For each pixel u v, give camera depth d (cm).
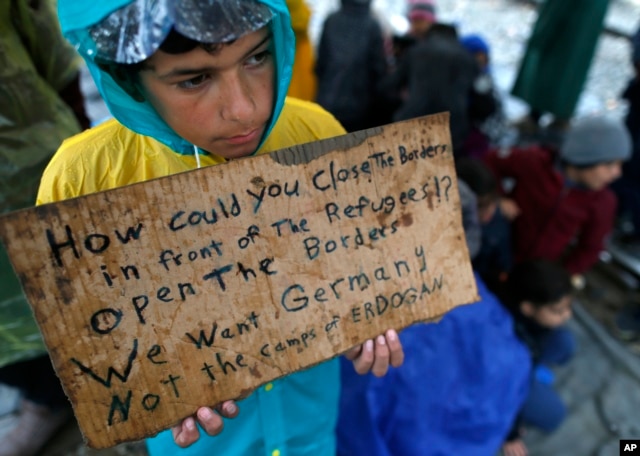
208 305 69
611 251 253
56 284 61
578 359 200
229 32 56
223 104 63
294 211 72
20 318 120
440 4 595
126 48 56
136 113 68
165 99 63
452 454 147
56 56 126
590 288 238
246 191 69
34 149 113
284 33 66
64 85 134
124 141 77
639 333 213
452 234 84
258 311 73
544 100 332
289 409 101
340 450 152
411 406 143
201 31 55
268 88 67
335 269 76
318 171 73
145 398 68
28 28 116
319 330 77
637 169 248
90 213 61
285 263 73
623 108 363
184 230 66
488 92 252
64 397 160
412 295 82
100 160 76
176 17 54
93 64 62
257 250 71
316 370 102
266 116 68
